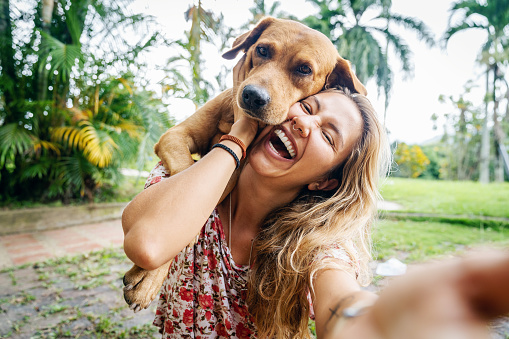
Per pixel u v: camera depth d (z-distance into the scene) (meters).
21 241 7.02
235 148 1.28
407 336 0.34
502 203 11.50
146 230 1.05
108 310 4.07
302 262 1.31
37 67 8.27
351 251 1.34
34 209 8.14
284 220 1.48
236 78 1.89
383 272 4.04
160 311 1.75
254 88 1.43
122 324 3.75
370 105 1.54
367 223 1.68
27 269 5.43
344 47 19.58
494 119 24.17
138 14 7.72
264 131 1.46
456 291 0.34
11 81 8.21
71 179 8.61
